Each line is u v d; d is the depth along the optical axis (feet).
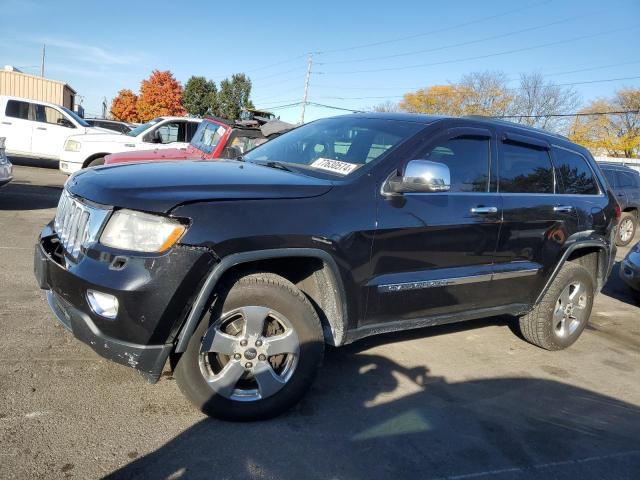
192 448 9.32
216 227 9.12
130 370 11.74
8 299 15.24
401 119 13.37
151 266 8.78
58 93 102.89
